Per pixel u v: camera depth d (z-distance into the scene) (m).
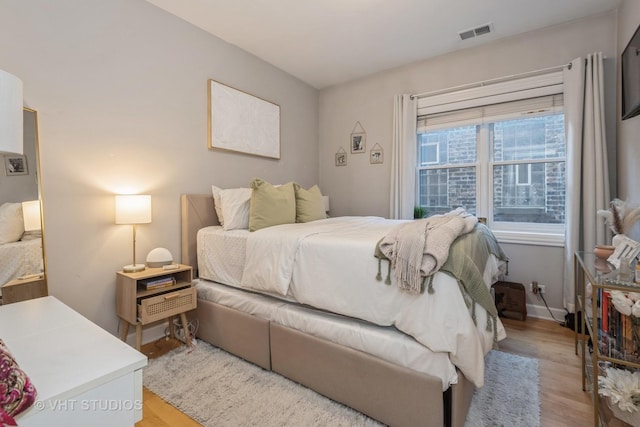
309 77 3.79
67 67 1.90
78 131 1.96
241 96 3.05
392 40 2.92
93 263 2.05
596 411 1.33
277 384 1.76
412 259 1.34
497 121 3.02
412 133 3.38
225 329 2.11
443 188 3.40
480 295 1.35
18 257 1.68
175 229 2.53
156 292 2.08
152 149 2.37
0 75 0.93
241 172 3.12
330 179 4.11
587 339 2.06
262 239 1.98
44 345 1.02
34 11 1.77
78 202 1.97
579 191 2.53
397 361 1.39
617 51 2.45
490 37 2.88
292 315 1.76
